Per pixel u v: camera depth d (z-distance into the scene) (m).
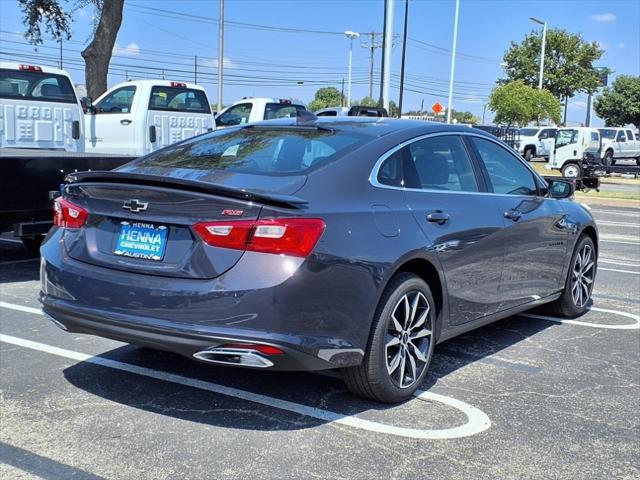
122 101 13.01
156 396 4.13
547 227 5.54
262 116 15.73
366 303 3.69
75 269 3.80
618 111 67.12
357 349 3.68
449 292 4.39
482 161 5.04
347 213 3.68
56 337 5.26
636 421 3.97
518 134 34.97
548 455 3.50
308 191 3.66
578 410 4.11
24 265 8.10
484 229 4.67
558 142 28.08
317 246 3.45
